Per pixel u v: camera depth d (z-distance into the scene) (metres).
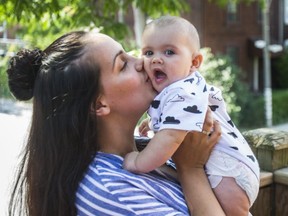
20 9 3.11
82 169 1.24
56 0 3.25
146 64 1.37
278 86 15.88
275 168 1.88
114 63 1.29
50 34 6.55
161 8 4.28
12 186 1.48
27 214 1.35
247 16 14.97
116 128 1.35
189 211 1.31
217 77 9.12
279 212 1.86
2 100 6.44
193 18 13.37
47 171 1.26
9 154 3.32
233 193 1.36
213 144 1.36
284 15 15.90
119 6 4.61
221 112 1.45
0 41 8.40
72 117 1.23
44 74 1.27
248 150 1.44
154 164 1.26
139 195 1.23
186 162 1.35
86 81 1.24
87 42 1.29
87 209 1.22
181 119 1.26
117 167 1.29
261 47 14.77
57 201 1.25
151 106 1.35
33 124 1.30
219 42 14.16
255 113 11.03
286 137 1.90
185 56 1.38
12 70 1.37
